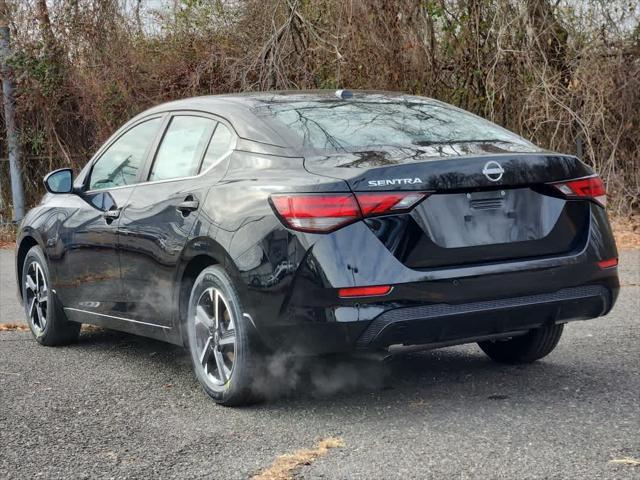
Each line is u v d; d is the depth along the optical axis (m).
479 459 3.72
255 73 13.93
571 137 13.05
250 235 4.34
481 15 13.00
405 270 4.12
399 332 4.13
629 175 12.89
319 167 4.32
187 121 5.39
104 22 14.92
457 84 13.30
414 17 12.96
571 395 4.66
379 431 4.18
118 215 5.55
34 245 6.89
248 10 14.03
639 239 11.10
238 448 4.04
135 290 5.44
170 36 14.76
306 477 3.60
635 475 3.46
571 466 3.59
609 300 4.68
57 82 15.46
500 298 4.31
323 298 4.08
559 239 4.50
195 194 4.86
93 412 4.75
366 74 13.06
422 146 4.57
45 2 15.36
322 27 13.34
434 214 4.21
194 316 4.86
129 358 6.09
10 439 4.32
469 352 5.85
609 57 12.71
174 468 3.81
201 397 4.96
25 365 5.99
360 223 4.11
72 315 6.30
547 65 12.73
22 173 16.36
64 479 3.74
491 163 4.32
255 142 4.73
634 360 5.40
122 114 15.20
